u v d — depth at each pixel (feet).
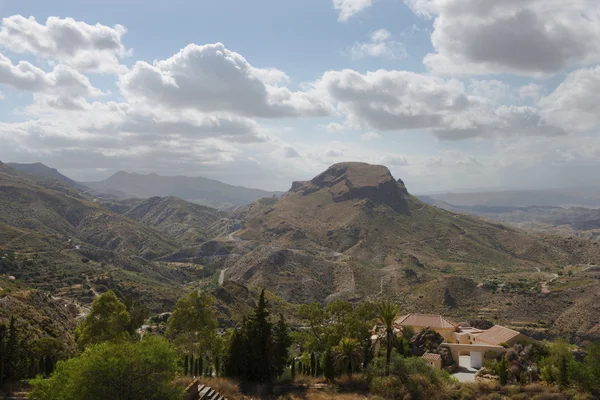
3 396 118.42
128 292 449.48
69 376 85.46
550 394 131.54
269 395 136.98
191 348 201.46
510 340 194.80
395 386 138.10
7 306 215.72
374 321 208.74
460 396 134.21
